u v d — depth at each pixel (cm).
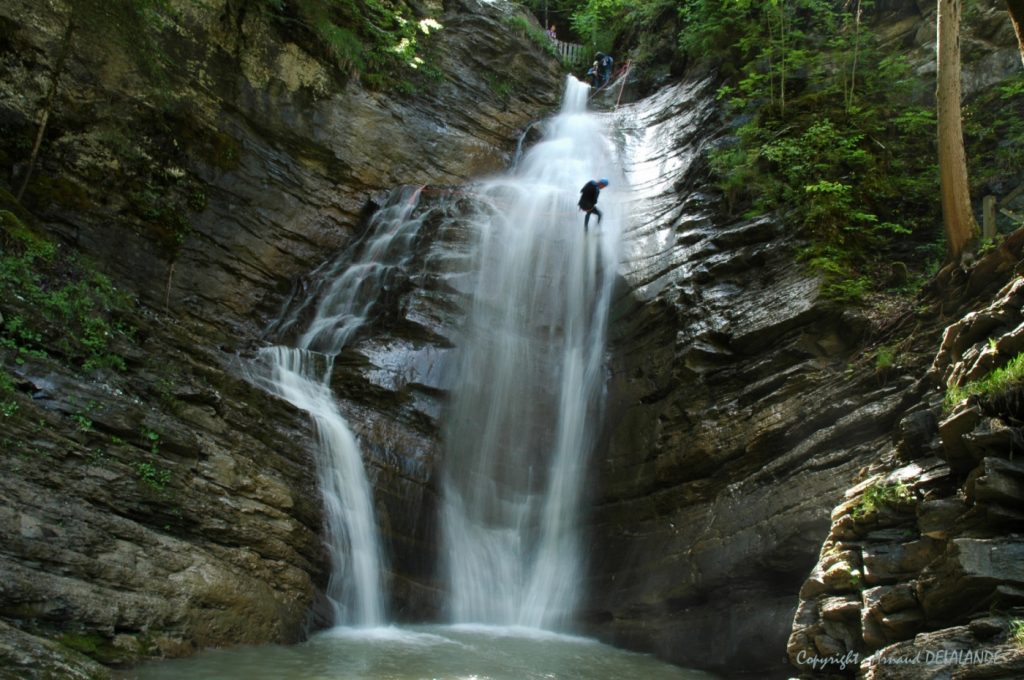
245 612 934
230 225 1638
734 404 1173
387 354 1411
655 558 1152
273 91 1798
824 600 810
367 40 2080
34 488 813
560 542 1313
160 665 809
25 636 708
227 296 1590
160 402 1032
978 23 1571
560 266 1642
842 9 1867
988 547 645
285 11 1856
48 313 1002
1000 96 1464
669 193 1759
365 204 1891
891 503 800
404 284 1565
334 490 1179
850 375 1055
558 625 1220
